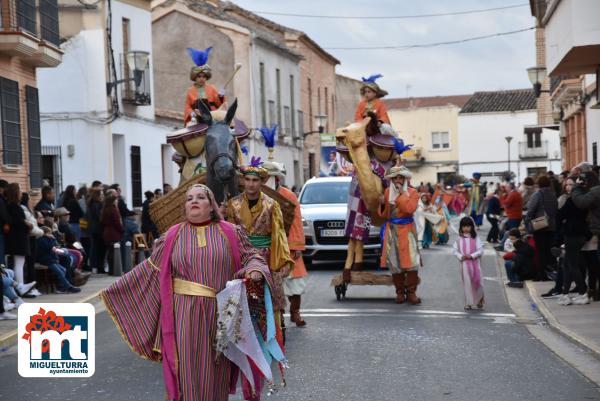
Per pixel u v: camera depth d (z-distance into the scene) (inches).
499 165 3075.8
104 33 1080.8
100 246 826.2
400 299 611.5
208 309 267.1
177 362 266.1
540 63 1734.7
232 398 346.6
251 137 1632.6
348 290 689.0
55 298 644.1
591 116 1058.7
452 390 352.5
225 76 1649.9
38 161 880.9
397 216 600.4
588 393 346.9
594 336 457.7
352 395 345.4
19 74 849.5
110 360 426.3
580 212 566.6
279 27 2018.9
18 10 792.3
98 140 1074.1
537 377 376.2
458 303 609.9
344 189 895.1
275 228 379.6
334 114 2432.3
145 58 1071.0
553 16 774.5
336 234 831.1
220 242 270.7
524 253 694.5
